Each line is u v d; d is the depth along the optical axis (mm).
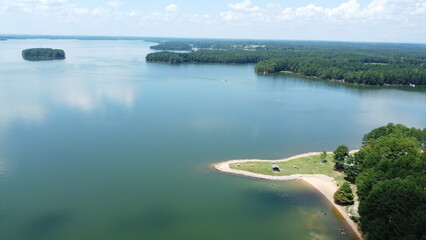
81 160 95188
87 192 78188
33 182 81938
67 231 64312
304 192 81000
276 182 85438
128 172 88875
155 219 68875
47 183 81625
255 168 92750
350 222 68875
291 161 98688
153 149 105312
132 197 76750
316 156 103250
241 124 136000
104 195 77188
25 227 65125
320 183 85438
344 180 87188
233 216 70688
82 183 82250
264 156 103625
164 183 83625
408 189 58000
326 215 71500
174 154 102062
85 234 63594
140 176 86938
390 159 75688
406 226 54062
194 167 93312
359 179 77062
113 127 125250
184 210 72250
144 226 66438
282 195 79375
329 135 126938
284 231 66125
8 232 63594
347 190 75188
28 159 94688
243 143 114125
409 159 70750
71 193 77562
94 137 113812
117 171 89250
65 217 68625
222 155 102812
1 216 68312
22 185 80312
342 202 75062
